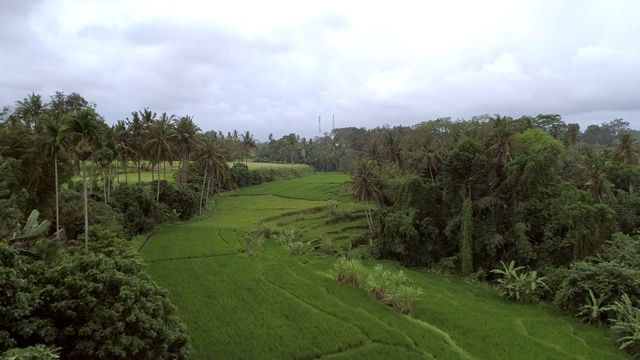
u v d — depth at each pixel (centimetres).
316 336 2550
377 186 6338
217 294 3203
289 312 2891
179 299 3083
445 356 2416
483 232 4909
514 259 4775
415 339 2622
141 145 6378
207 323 2677
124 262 1936
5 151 3550
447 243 5366
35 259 1967
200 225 6444
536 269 4550
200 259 4256
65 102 5797
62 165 4022
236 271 3838
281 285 3509
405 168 7144
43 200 3934
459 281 4662
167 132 6397
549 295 3900
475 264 4941
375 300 3325
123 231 4675
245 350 2338
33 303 1443
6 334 1324
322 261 4803
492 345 2711
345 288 3562
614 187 5478
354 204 8175
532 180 4881
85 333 1486
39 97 5031
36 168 3678
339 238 6269
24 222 3084
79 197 4781
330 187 10544
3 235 2198
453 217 5319
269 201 9131
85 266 1684
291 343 2441
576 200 4575
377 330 2684
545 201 4819
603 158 6109
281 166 14100
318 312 2928
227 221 6950
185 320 2708
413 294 3195
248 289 3344
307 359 2302
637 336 2639
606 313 3225
